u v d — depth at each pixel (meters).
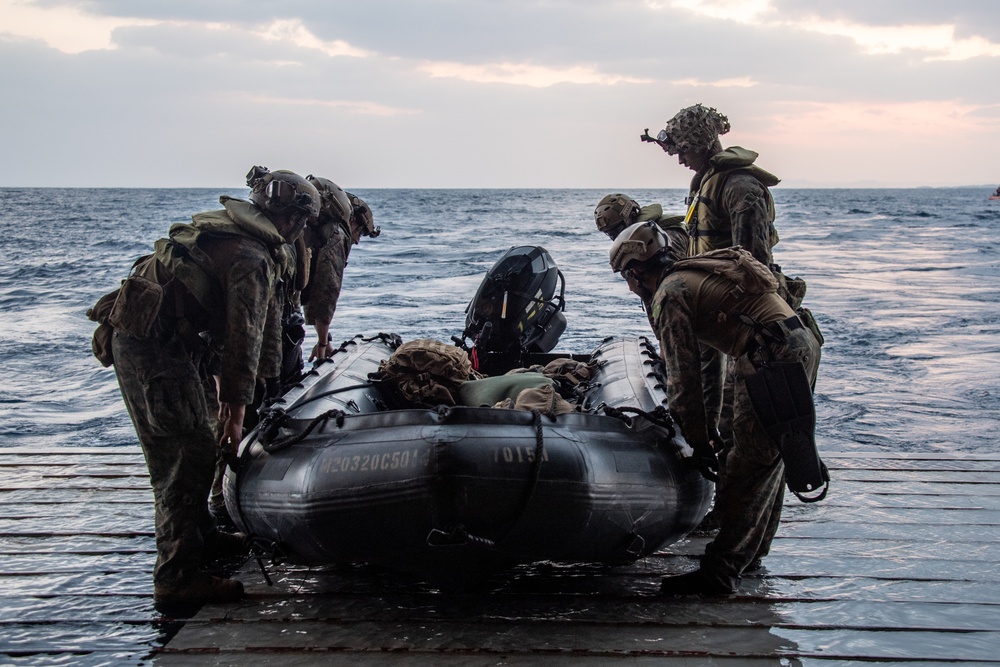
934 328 13.70
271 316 4.08
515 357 5.54
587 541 3.16
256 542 3.34
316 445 3.27
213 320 3.45
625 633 3.13
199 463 3.43
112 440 7.41
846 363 10.99
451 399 4.13
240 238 3.44
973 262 26.73
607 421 3.43
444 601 3.40
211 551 3.78
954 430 7.86
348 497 3.04
